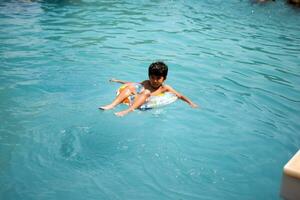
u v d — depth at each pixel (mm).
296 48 9484
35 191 3822
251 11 13742
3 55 7605
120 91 5902
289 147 4945
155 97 5812
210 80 7020
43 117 5285
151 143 4793
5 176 4027
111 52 8180
